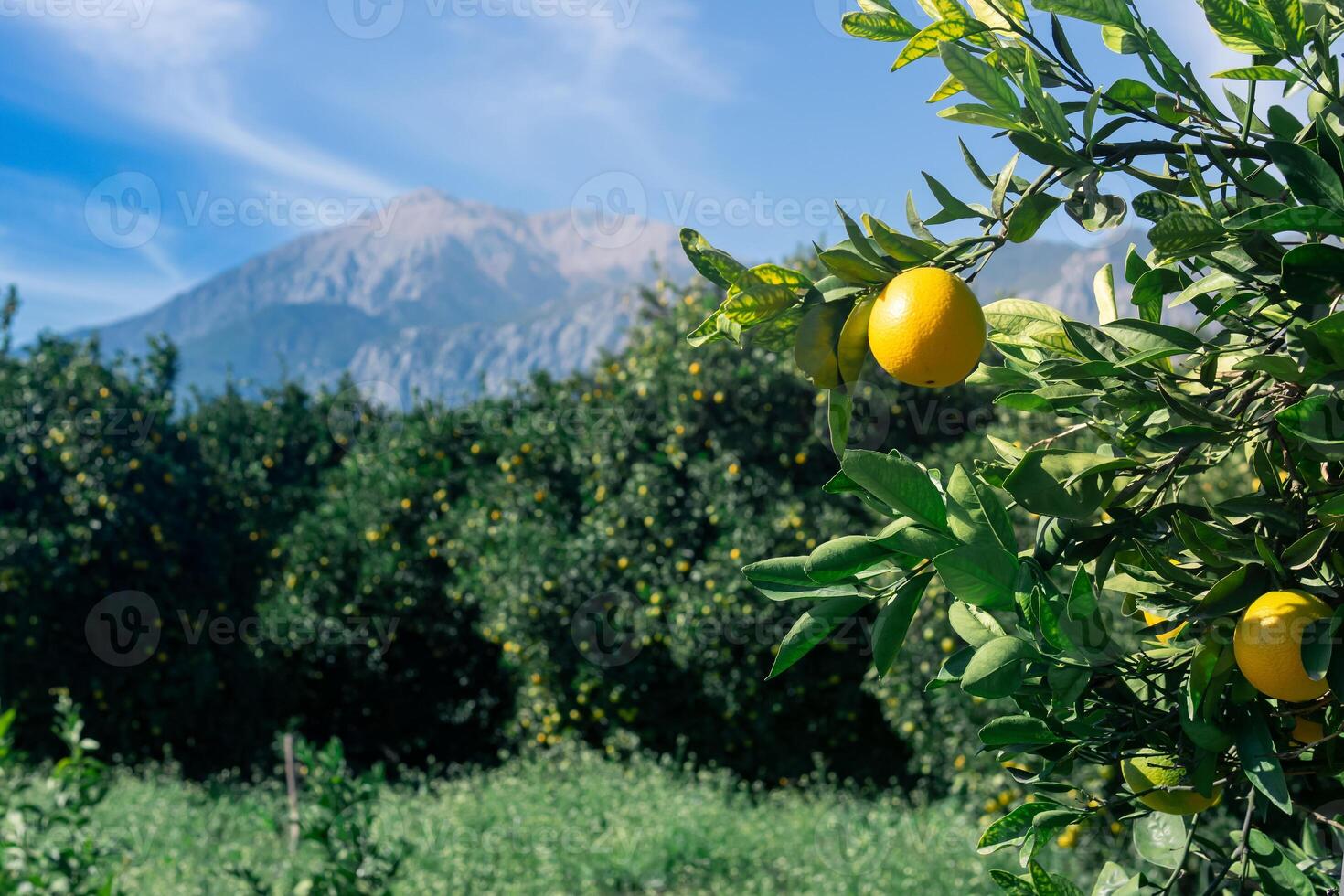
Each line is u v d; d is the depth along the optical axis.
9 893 2.37
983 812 5.58
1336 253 0.88
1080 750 0.98
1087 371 0.97
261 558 9.40
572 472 8.21
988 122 1.00
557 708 7.89
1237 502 0.98
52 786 2.73
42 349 8.34
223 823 6.52
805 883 5.24
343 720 9.48
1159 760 1.01
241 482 9.56
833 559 0.96
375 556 9.02
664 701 7.81
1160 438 0.99
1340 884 0.98
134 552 8.16
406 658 9.46
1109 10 1.03
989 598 0.90
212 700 8.60
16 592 7.74
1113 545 1.01
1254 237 0.96
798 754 7.83
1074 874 4.43
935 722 5.85
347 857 3.05
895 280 0.92
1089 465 0.98
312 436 11.06
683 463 7.51
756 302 0.96
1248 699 0.91
